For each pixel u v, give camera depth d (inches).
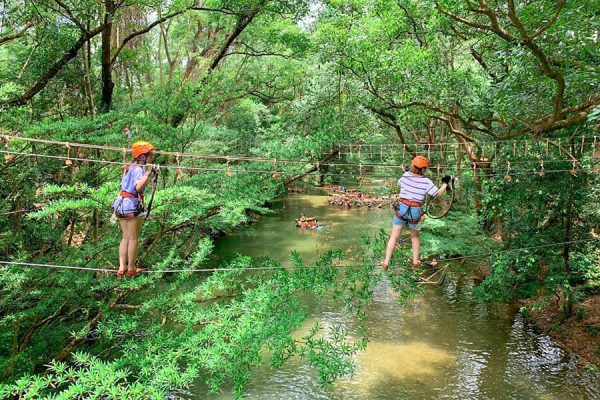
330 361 388.8
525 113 468.4
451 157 927.0
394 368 525.7
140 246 469.4
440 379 501.7
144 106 503.2
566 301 597.3
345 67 681.0
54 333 398.3
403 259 409.4
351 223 1200.8
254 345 362.0
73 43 545.6
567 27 359.6
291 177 543.8
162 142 495.2
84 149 475.2
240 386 356.5
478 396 469.4
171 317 415.5
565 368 517.0
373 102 701.3
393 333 609.6
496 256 629.6
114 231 468.4
